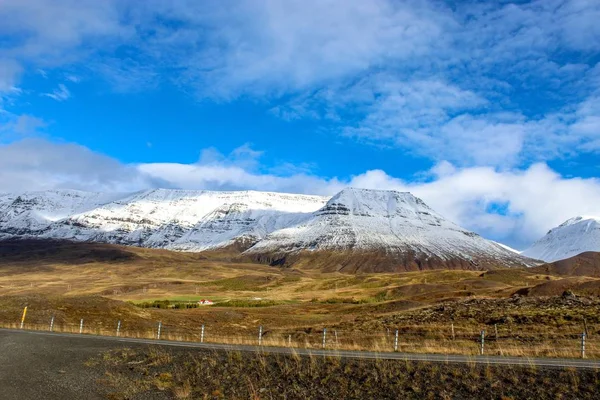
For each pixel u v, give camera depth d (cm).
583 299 4962
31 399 1953
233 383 2203
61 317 5347
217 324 5834
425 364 2188
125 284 17975
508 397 1770
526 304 4994
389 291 11069
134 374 2417
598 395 1730
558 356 2445
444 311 5162
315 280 19588
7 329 4522
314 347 3136
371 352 2739
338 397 1944
